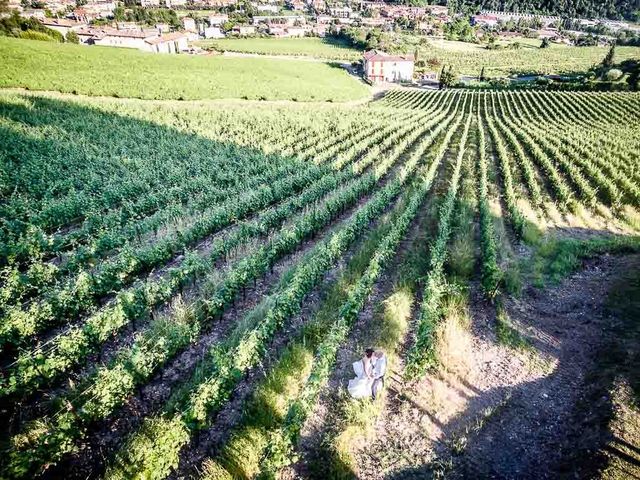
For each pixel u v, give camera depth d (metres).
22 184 24.16
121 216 20.83
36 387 10.13
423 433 9.70
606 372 11.08
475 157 37.00
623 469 8.06
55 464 8.45
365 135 43.09
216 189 24.42
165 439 8.33
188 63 82.19
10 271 14.65
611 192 26.88
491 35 191.00
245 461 8.84
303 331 13.01
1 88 51.56
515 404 10.52
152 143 35.88
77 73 62.25
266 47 138.50
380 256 16.08
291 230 18.53
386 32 168.50
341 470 8.69
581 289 16.00
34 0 175.00
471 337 12.99
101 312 11.93
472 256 18.06
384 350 12.09
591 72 112.19
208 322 13.25
